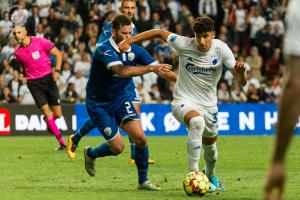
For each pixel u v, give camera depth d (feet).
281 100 23.82
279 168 23.76
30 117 159.84
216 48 67.21
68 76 174.91
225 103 165.78
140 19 188.55
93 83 68.80
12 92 170.30
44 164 99.09
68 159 106.63
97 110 69.15
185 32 190.39
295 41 24.27
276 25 197.26
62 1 192.65
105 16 177.37
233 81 176.45
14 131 159.02
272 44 195.52
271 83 181.78
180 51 67.72
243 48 195.21
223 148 128.67
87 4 191.72
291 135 23.79
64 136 158.30
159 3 195.42
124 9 88.84
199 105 67.87
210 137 69.05
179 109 67.82
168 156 112.68
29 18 183.83
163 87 173.68
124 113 68.90
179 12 198.59
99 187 74.02
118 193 69.00
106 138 69.97
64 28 185.88
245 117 165.78
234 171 90.89
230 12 199.21
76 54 178.40
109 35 80.64
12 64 172.14
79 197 66.33
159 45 182.91
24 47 119.55
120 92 68.90
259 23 196.85
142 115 162.71
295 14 24.64
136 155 70.33
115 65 64.90
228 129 165.68
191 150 66.80
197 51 67.10
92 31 184.85
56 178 82.53
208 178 71.36
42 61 120.37
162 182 78.23
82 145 135.13
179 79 69.00
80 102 172.35
